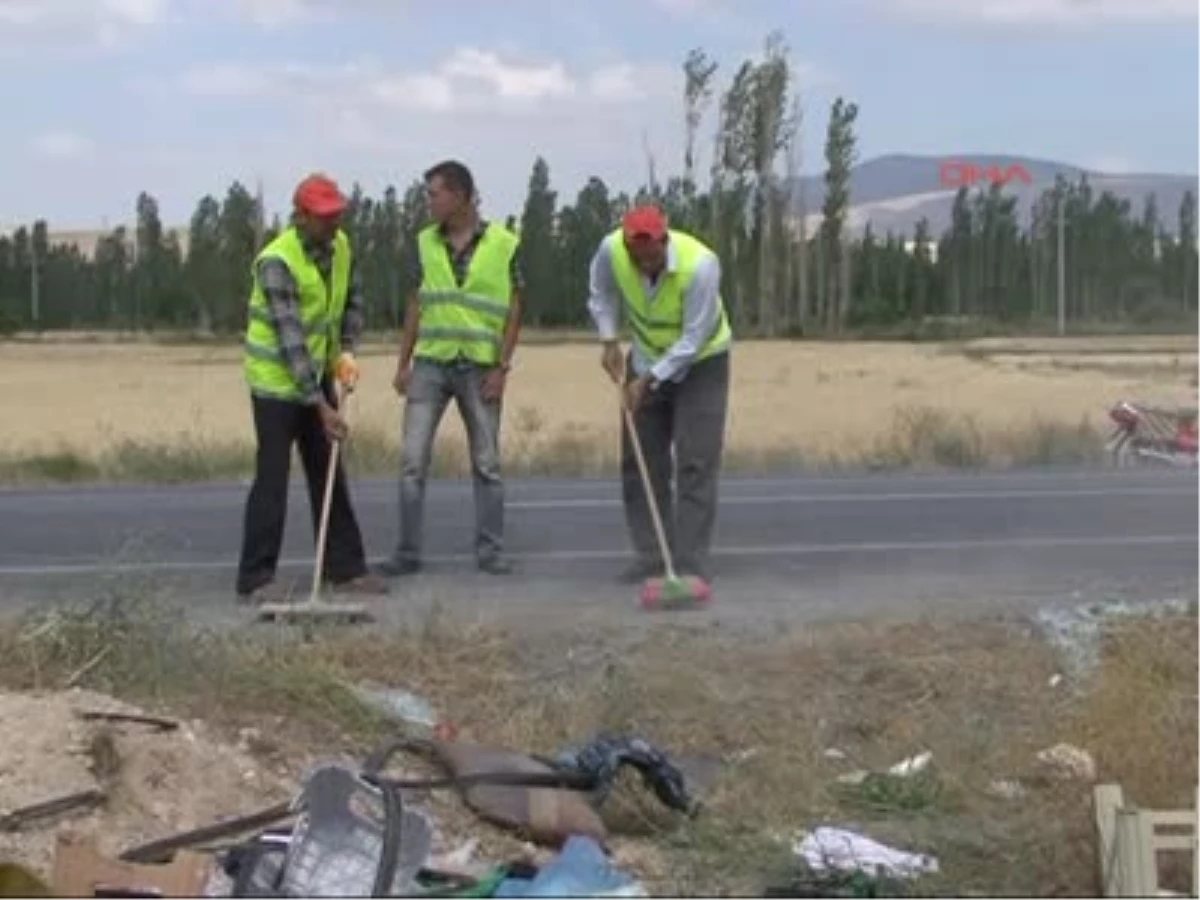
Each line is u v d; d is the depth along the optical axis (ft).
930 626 29.12
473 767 22.68
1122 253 315.37
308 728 24.35
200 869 19.21
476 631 28.09
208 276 292.20
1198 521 44.86
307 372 30.99
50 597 32.14
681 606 30.91
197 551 39.29
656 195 186.50
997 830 21.67
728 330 32.17
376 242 214.07
